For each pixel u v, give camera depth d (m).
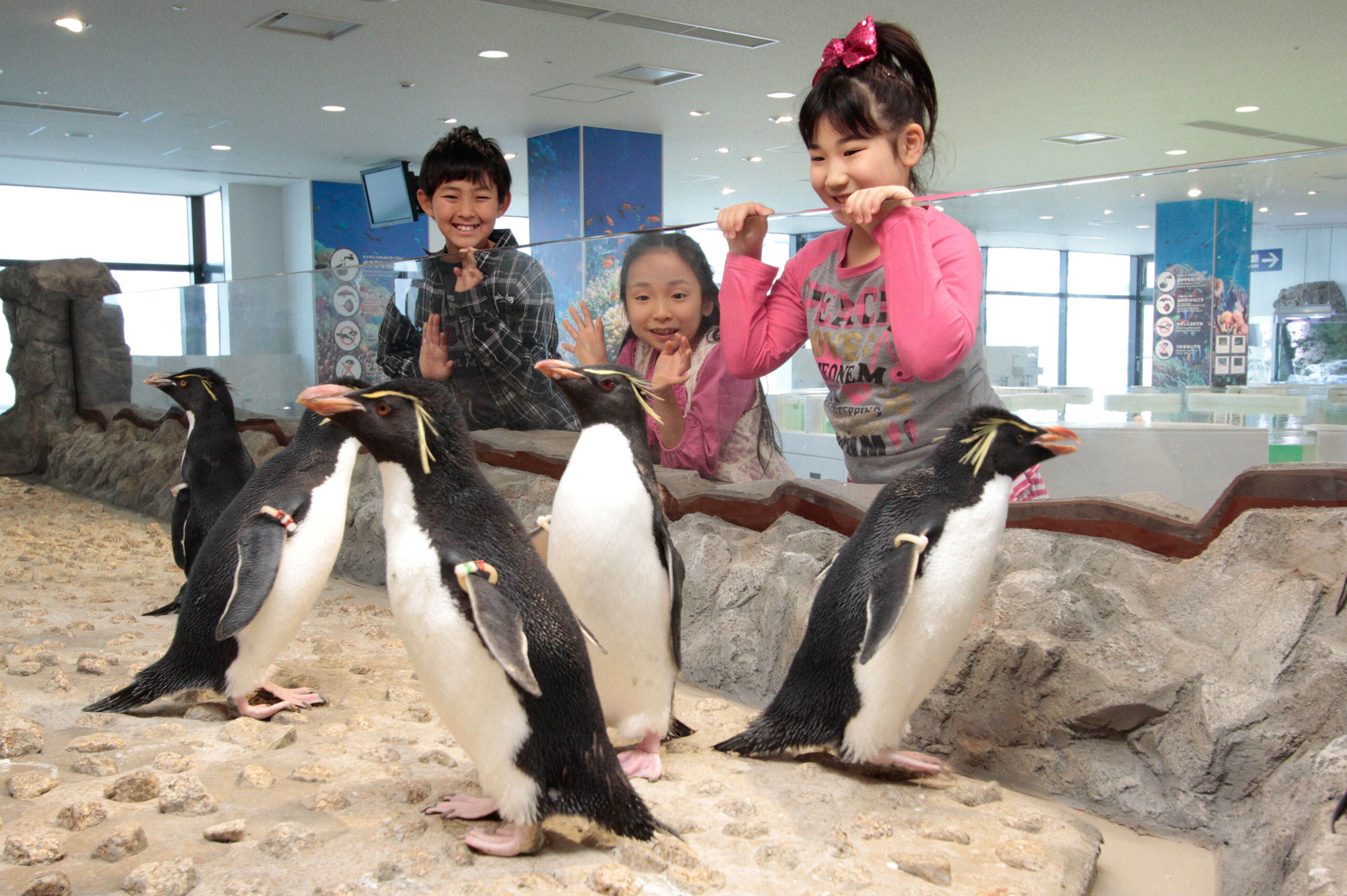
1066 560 2.83
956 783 2.55
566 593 2.51
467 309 4.57
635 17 9.99
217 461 4.19
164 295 7.63
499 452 4.73
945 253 2.86
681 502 3.89
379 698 3.33
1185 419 2.61
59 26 10.36
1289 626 2.30
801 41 10.81
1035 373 2.94
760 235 3.36
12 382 9.85
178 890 1.87
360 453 5.61
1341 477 2.36
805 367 3.51
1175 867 2.23
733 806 2.37
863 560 2.45
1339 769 1.98
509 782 2.05
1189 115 13.71
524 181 20.66
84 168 19.30
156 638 4.01
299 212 21.75
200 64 11.87
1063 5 9.28
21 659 3.57
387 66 11.93
